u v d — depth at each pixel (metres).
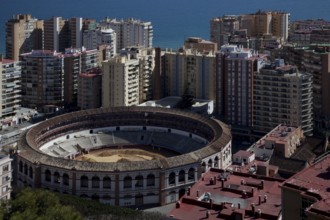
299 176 128.50
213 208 160.00
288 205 123.81
